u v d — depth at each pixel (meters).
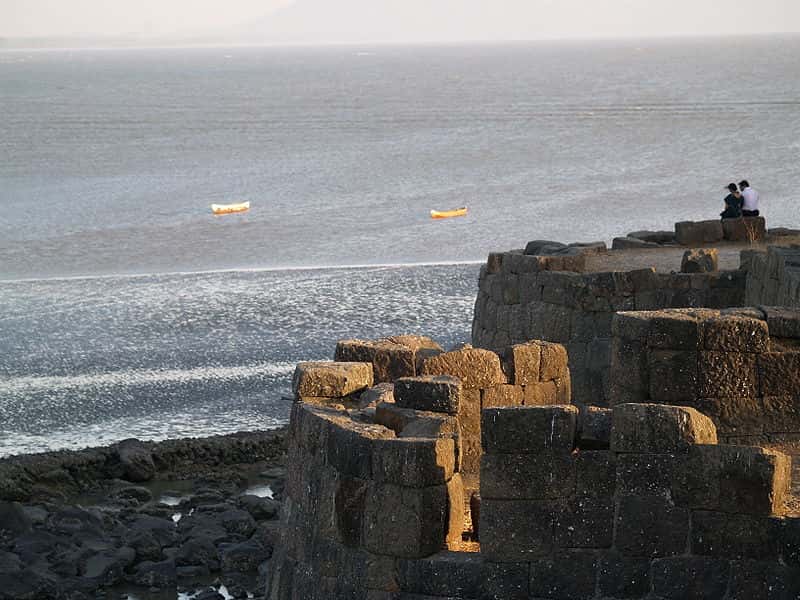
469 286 59.88
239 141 161.12
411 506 14.07
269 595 16.25
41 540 28.00
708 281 30.86
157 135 172.50
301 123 189.25
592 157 129.00
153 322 53.53
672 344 16.59
